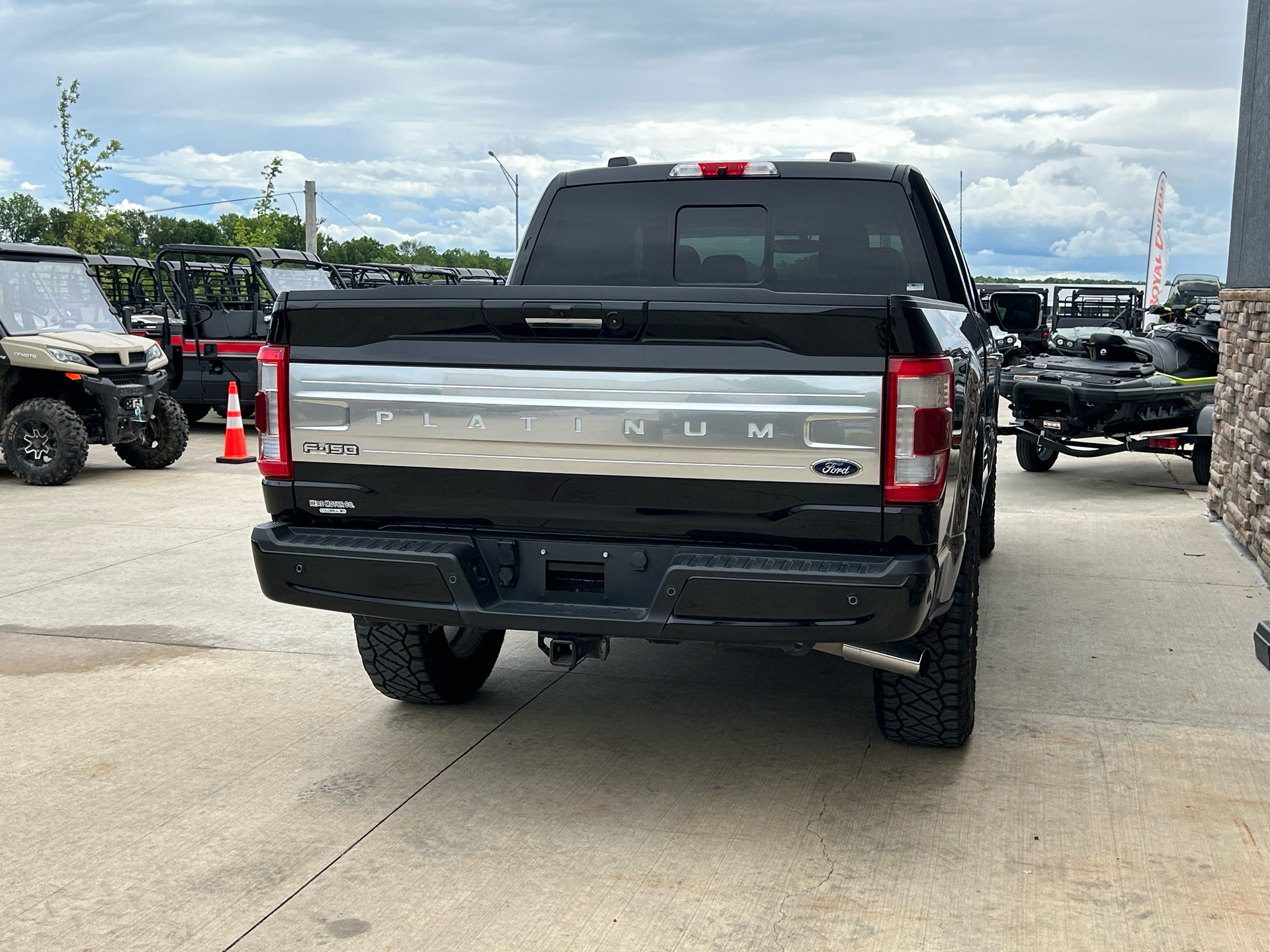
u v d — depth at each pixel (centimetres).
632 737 430
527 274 521
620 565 348
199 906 307
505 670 514
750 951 286
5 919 301
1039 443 1130
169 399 1200
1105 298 2538
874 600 322
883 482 322
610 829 353
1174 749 414
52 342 1085
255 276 1595
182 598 641
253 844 344
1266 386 698
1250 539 739
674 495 338
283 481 375
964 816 360
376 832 352
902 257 486
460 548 356
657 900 310
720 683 494
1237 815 360
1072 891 313
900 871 325
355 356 358
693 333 328
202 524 878
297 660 526
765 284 499
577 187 516
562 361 339
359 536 368
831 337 321
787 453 327
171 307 1659
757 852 338
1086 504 964
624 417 336
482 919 301
